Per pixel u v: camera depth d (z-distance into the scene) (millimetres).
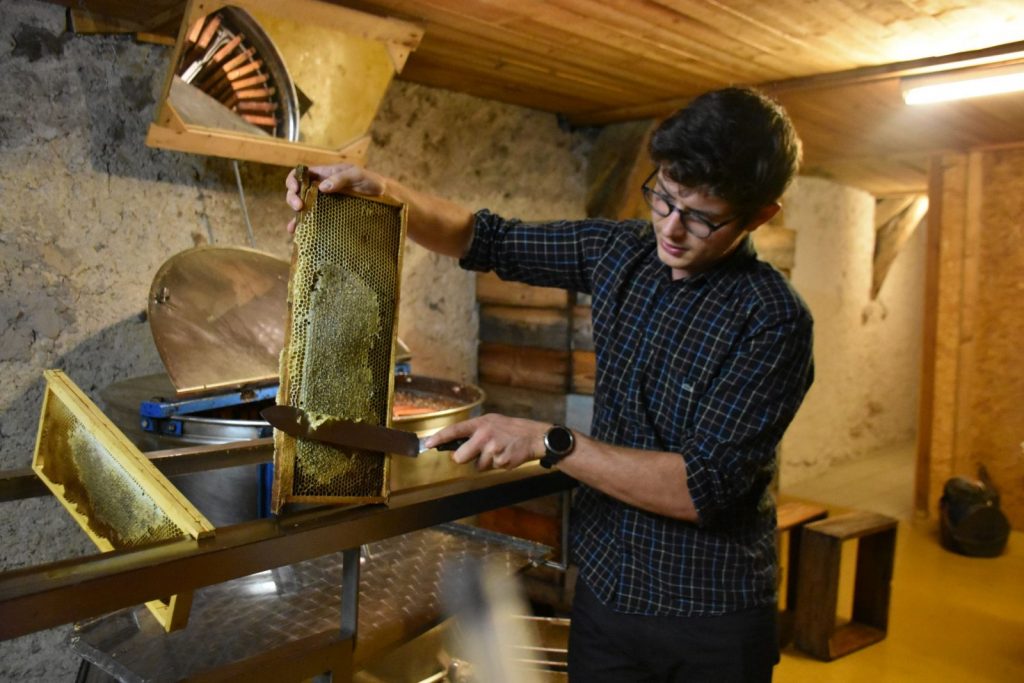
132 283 2123
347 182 1088
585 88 2750
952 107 2844
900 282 5617
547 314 2848
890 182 4738
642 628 1328
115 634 1209
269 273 2109
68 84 1947
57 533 2025
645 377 1331
